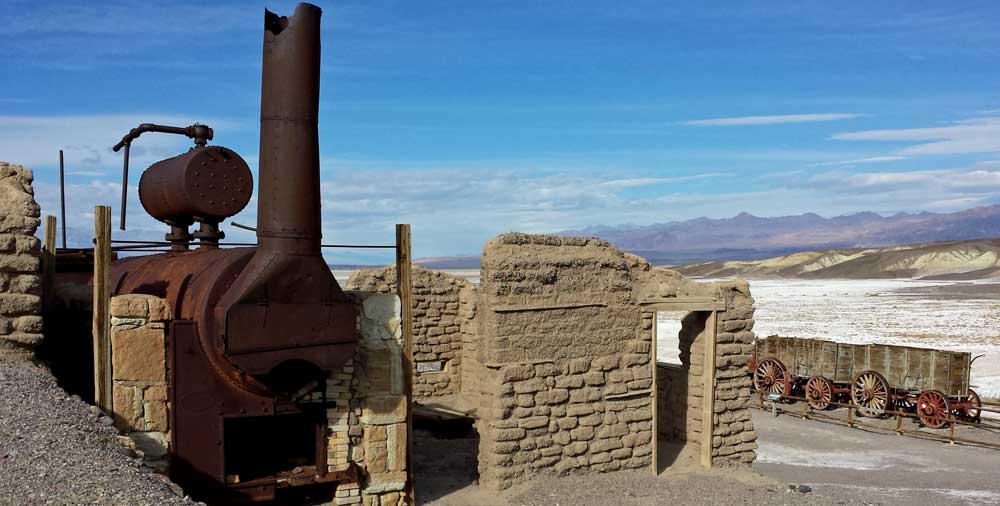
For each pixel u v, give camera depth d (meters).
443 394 17.11
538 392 11.87
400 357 10.52
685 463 13.68
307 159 9.31
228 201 11.83
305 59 9.25
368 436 10.30
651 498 11.76
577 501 11.35
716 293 13.74
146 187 12.48
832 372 21.33
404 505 10.55
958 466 15.77
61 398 8.65
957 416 19.84
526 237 12.05
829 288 84.00
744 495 12.30
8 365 9.14
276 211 9.20
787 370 22.39
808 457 16.53
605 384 12.62
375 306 10.43
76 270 14.13
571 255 12.38
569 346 12.24
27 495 6.26
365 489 10.28
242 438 10.27
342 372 10.14
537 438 11.87
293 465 10.40
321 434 10.04
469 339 16.92
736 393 13.99
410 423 10.77
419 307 16.69
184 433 9.28
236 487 9.51
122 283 11.73
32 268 9.48
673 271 13.45
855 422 20.19
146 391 9.16
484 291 11.74
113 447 7.99
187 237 12.51
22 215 9.43
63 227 14.61
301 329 9.27
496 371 11.58
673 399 14.67
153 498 6.77
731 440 13.88
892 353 20.19
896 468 15.58
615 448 12.69
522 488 11.62
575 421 12.26
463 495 11.47
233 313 8.84
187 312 9.45
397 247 10.78
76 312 11.55
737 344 13.98
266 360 9.02
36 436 7.41
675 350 31.38
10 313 9.32
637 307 13.02
